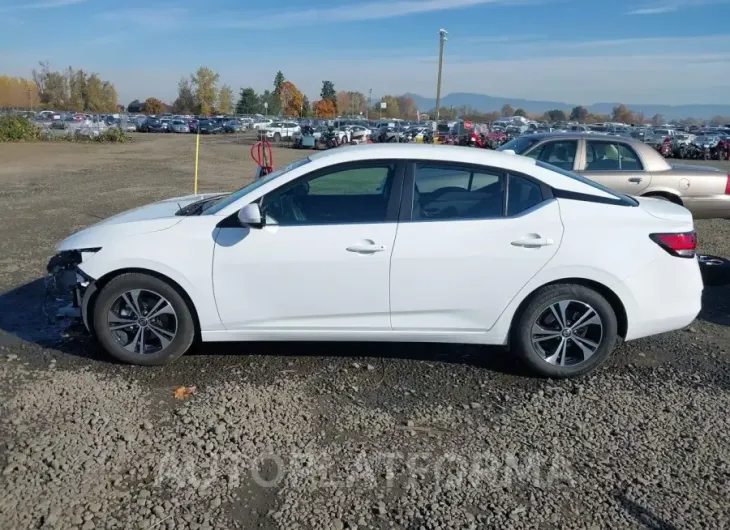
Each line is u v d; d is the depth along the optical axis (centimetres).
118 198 1358
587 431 385
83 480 325
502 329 450
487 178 445
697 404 422
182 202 540
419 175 442
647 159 893
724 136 4369
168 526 292
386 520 300
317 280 438
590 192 451
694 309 457
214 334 455
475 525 297
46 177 1831
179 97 10431
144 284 447
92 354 485
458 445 367
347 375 457
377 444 366
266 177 486
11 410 396
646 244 441
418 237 433
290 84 10306
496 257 433
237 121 6531
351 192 445
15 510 300
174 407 404
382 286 438
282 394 425
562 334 450
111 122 6125
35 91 9619
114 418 388
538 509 310
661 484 331
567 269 436
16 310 586
